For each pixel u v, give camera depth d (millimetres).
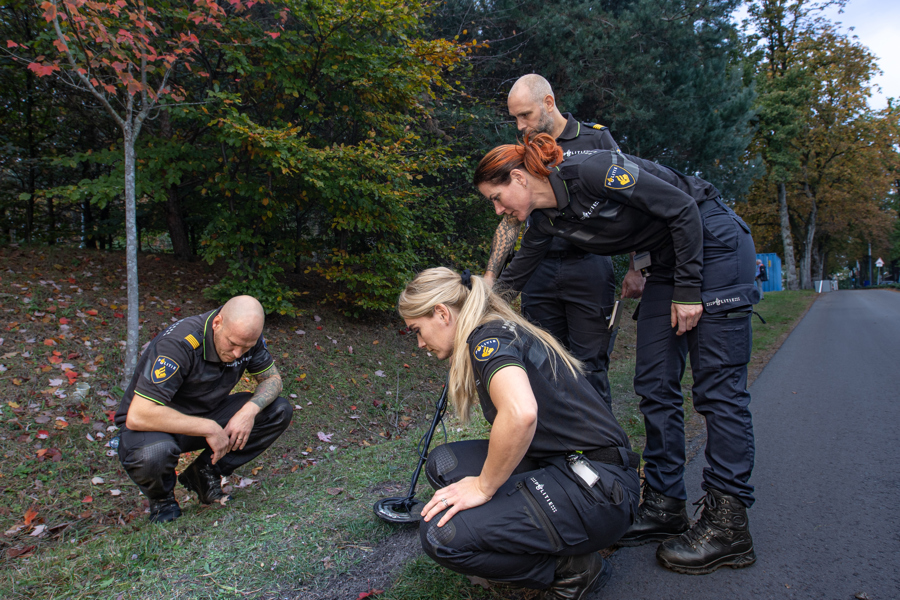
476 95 9305
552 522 1587
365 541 2225
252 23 4863
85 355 4219
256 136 4465
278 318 5762
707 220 2090
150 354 2531
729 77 12281
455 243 8039
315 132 6418
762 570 1993
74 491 3053
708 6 10148
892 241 43812
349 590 1898
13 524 2740
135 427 2453
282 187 5598
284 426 2922
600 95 9219
